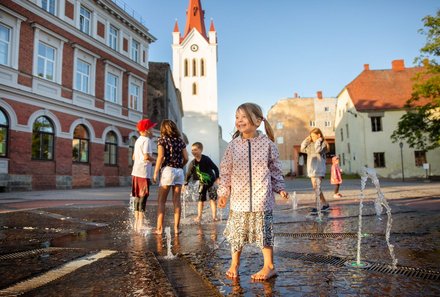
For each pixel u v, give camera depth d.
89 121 22.86
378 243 3.82
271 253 2.66
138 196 5.80
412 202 8.88
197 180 6.41
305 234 4.44
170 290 2.31
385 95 39.38
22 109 17.97
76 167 21.64
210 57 57.62
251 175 2.75
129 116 27.38
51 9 20.61
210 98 57.06
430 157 36.53
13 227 5.50
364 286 2.34
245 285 2.40
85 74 23.14
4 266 2.96
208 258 3.23
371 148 37.66
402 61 42.28
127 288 2.36
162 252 3.53
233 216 2.76
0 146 16.94
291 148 65.25
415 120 27.47
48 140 19.78
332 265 2.91
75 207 9.01
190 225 5.70
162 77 35.19
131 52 28.27
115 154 25.72
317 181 6.70
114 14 25.84
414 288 2.29
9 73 17.39
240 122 2.83
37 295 2.23
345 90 43.66
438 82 24.48
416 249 3.49
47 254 3.45
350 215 6.41
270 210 2.72
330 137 63.31
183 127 56.81
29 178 18.14
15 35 17.88
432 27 24.25
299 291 2.25
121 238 4.44
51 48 20.41
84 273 2.73
